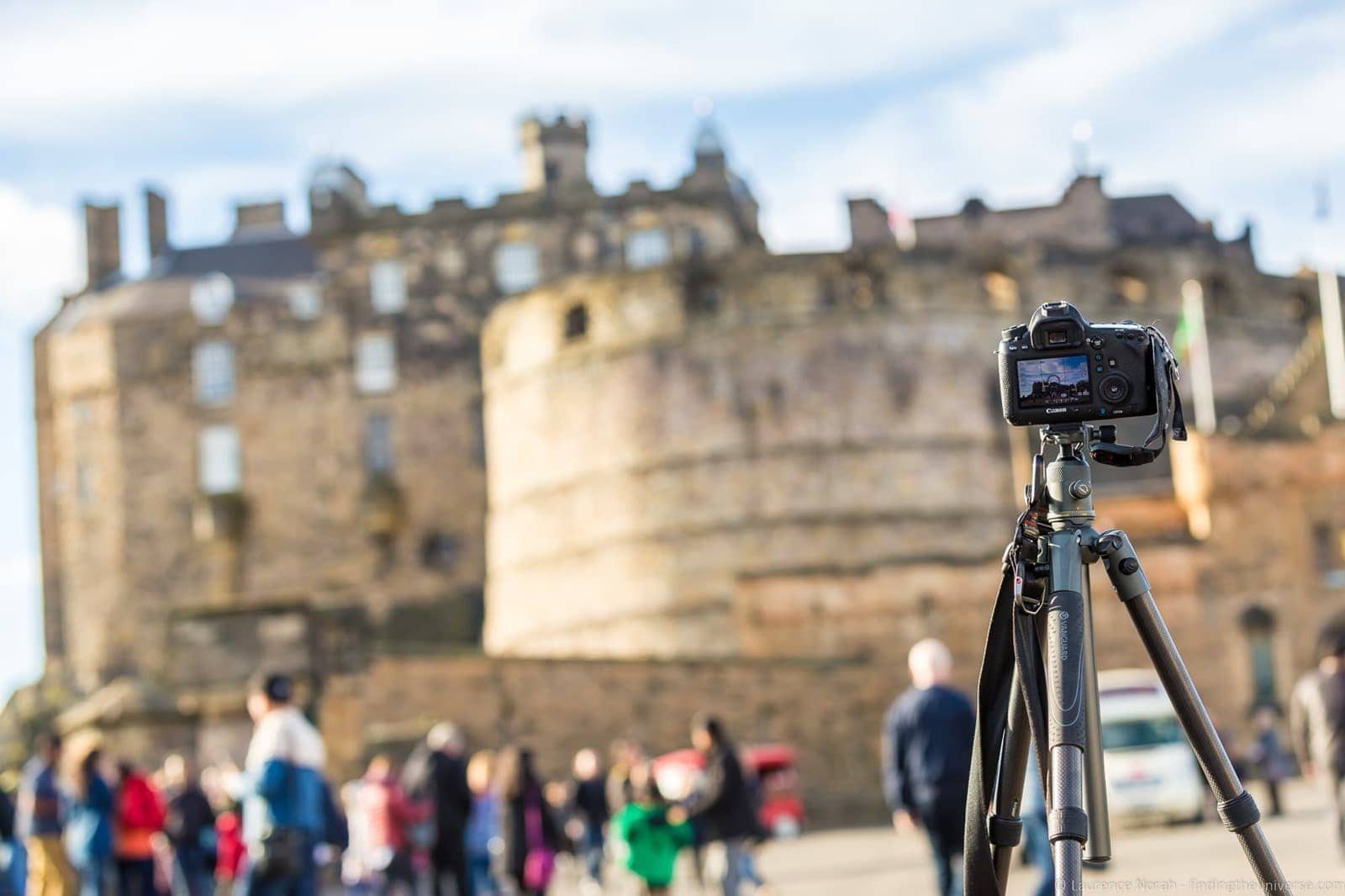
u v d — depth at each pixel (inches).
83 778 963.3
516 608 3216.0
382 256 4217.5
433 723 2048.5
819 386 2987.2
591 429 3102.9
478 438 4136.3
